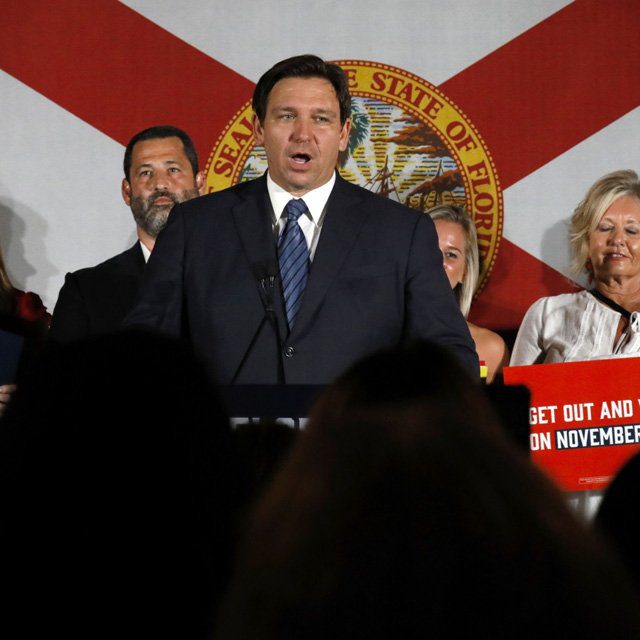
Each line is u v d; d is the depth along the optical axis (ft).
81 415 7.70
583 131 39.01
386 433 6.55
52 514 7.63
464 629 5.99
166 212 36.58
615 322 35.96
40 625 7.54
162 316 20.40
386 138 39.19
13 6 39.32
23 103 39.19
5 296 36.22
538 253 38.78
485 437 6.58
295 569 6.19
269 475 12.28
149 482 7.73
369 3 39.32
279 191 21.79
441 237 37.09
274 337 19.86
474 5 39.24
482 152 39.04
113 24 39.42
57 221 38.93
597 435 22.26
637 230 36.32
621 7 39.17
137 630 7.63
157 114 39.37
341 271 20.18
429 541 6.14
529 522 6.20
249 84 39.40
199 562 7.79
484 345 37.83
